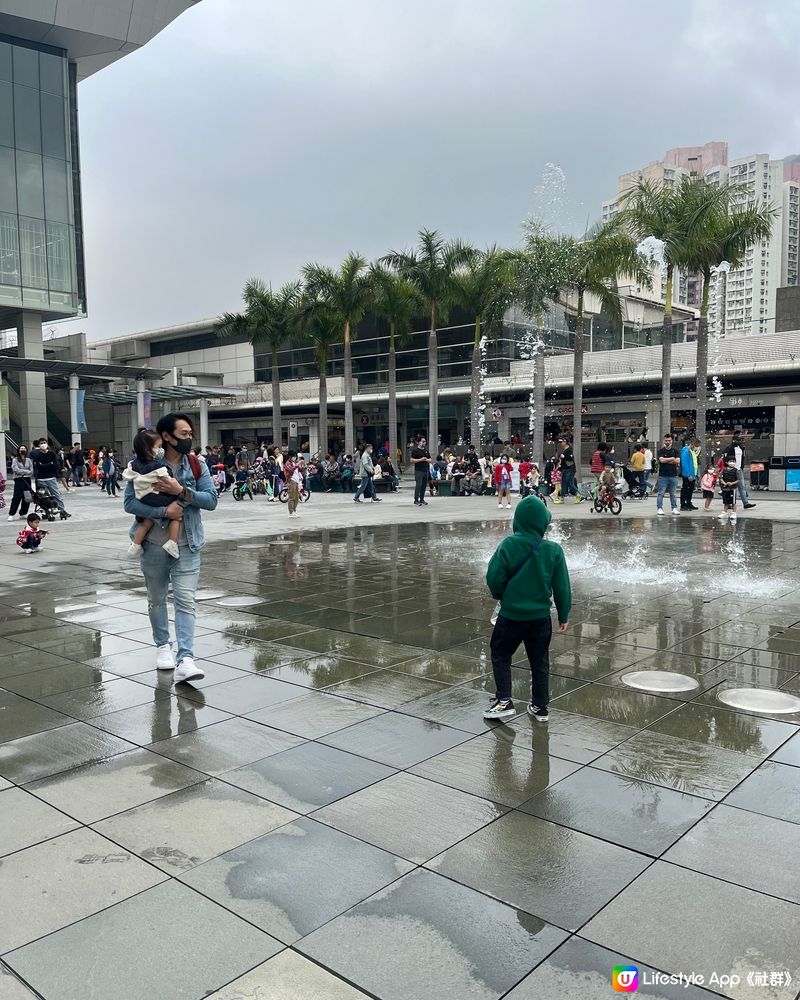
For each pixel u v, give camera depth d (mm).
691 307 52000
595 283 27578
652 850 3242
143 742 4512
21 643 6801
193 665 5695
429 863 3154
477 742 4477
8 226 36562
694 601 8484
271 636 7016
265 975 2498
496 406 42531
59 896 2957
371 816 3574
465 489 27703
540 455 29078
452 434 47625
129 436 57281
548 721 4809
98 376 42375
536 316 29266
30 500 18750
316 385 52344
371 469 24344
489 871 3090
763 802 3686
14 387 46031
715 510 19859
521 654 6391
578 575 10172
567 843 3309
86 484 38031
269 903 2891
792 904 2855
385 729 4699
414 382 47500
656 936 2674
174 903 2898
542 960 2553
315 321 40219
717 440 35219
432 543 13812
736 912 2809
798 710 4996
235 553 12547
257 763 4195
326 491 31484
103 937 2701
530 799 3729
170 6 37844
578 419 28266
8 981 2479
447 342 45281
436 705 5141
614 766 4121
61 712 5035
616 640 6828
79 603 8523
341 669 5984
